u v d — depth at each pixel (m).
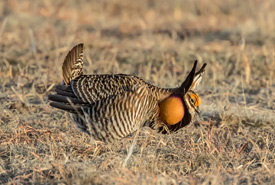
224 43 40.00
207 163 18.48
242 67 33.06
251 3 52.47
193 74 19.52
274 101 26.52
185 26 47.56
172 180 15.81
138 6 55.56
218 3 55.31
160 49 37.75
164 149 19.64
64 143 20.02
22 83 27.75
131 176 16.41
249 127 22.75
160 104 19.56
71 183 16.27
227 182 16.58
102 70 31.91
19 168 17.78
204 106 24.69
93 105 18.59
